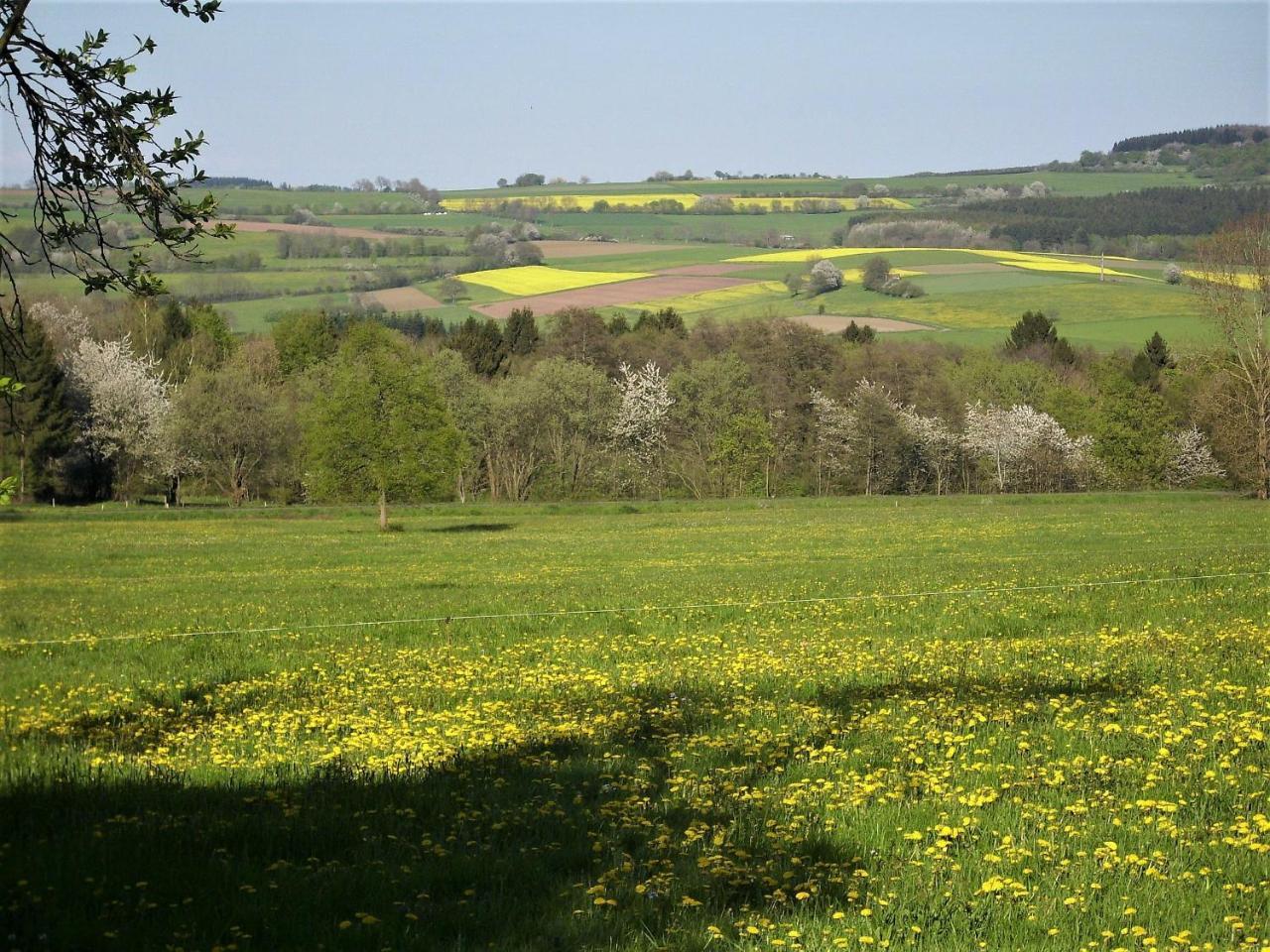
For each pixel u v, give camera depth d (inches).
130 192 374.3
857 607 1090.1
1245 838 405.4
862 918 348.8
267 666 816.9
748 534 2294.5
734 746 561.3
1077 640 855.7
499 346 4753.9
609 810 455.8
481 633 971.3
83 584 1456.7
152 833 421.1
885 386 4443.9
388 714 655.1
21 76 367.2
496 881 383.2
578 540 2190.0
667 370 4694.9
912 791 475.2
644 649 877.2
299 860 404.5
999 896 365.7
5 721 629.3
